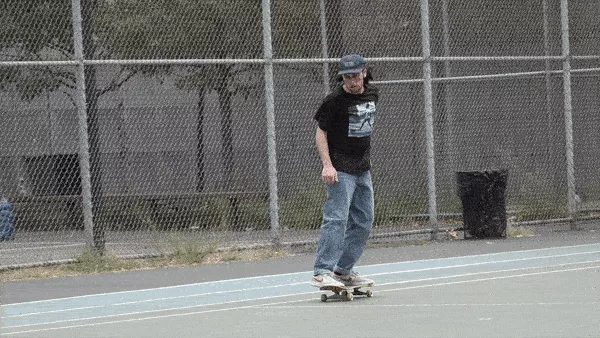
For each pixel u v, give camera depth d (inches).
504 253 2022.6
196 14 2573.8
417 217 2632.9
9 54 2753.4
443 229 2399.1
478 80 2716.5
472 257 1973.4
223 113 2878.9
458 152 2896.2
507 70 2925.7
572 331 1027.3
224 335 1101.1
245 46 2632.9
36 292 1670.8
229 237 2381.9
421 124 2851.9
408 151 2827.3
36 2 2608.3
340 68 1362.0
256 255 2116.1
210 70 2795.3
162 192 3107.8
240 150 2950.3
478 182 2384.4
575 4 2854.3
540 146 2802.7
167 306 1425.9
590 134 2842.0
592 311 1168.8
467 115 2913.4
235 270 1904.5
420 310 1240.2
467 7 2866.6
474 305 1263.5
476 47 2906.0
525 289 1408.7
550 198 2699.3
